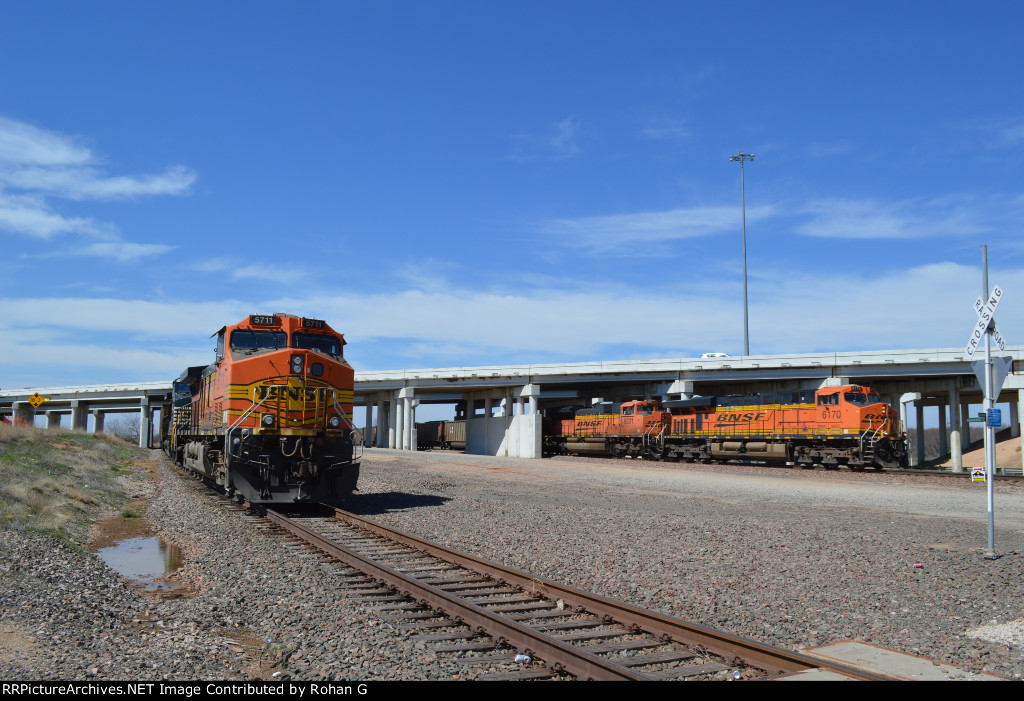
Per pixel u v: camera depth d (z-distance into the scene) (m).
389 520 16.12
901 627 8.07
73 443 35.28
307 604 8.74
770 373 45.91
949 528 15.42
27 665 6.40
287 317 18.16
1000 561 11.77
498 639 7.28
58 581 9.50
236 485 16.42
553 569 11.00
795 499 21.64
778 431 37.34
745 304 67.25
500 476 29.72
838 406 34.56
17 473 18.16
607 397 60.00
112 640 7.32
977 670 6.66
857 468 34.66
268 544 12.88
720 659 6.79
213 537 13.66
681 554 12.13
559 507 18.59
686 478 29.33
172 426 34.06
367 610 8.45
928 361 41.56
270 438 16.67
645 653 7.02
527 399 54.56
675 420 44.56
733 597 9.32
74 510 16.19
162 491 22.52
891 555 12.18
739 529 14.85
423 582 9.52
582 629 7.77
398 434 59.69
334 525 15.17
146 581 10.49
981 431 71.12
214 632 7.73
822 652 7.16
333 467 17.33
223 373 17.59
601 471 33.28
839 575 10.63
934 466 49.72
